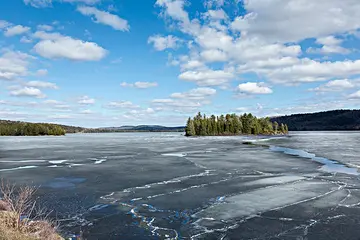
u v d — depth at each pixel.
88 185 21.55
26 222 10.40
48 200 17.27
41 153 48.44
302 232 12.23
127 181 23.08
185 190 19.88
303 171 27.75
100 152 50.16
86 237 11.73
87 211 15.13
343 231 12.33
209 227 12.89
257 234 12.09
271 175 25.64
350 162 34.47
